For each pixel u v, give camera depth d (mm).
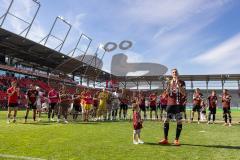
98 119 20188
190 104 51688
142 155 7000
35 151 7203
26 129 12094
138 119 8977
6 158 6305
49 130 11930
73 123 16109
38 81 40719
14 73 38438
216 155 7129
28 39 33875
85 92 19094
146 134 11656
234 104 63125
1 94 31375
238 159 6684
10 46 35656
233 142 9453
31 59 43125
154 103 23516
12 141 8703
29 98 15906
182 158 6707
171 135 11406
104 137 10180
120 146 8289
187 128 14844
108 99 20859
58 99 17422
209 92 58656
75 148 7766
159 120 21641
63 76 50312
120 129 13047
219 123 19359
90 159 6434
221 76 56719
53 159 6324
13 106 15305
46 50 39219
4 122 15391
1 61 38438
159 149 7898
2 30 30703
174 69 9156
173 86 9023
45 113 25016
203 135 11523
